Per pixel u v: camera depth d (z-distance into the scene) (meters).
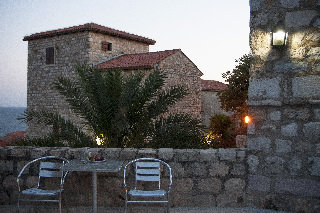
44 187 4.85
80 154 4.80
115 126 7.41
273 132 4.50
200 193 4.66
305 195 4.34
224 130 16.36
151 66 16.66
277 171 4.47
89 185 4.76
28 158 4.90
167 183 4.68
